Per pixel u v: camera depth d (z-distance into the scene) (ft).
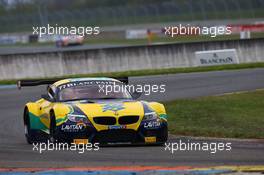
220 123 185.98
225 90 271.49
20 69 373.40
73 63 377.91
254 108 215.51
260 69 353.92
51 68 376.48
